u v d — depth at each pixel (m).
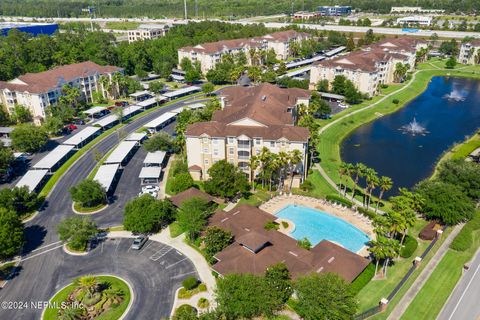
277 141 111.25
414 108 193.12
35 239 92.06
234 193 106.62
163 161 131.50
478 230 95.69
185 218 88.75
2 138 144.75
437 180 110.25
